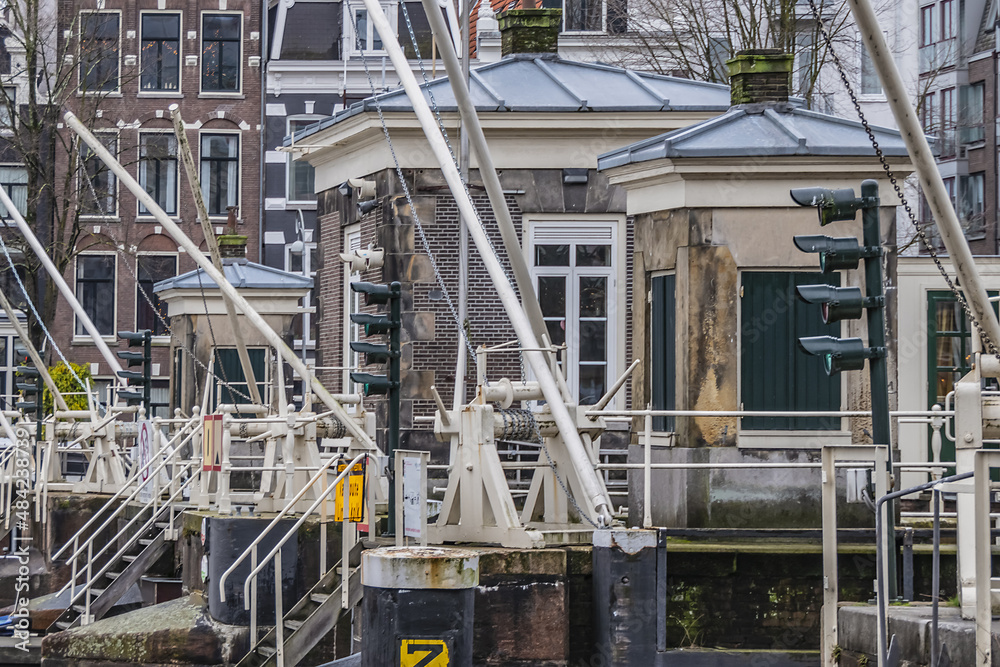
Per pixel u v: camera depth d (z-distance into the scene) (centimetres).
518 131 4750
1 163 9738
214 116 9981
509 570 3078
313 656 3575
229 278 6625
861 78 7825
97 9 9331
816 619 3133
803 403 3512
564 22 7581
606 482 4506
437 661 2208
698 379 3497
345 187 5162
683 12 7325
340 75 9919
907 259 4172
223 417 4072
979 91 8681
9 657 4631
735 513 3472
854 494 3438
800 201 2745
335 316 5272
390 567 2209
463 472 3281
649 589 3048
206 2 9981
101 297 9881
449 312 4759
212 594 3978
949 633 2078
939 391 4166
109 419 5753
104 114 9812
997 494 3391
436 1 3111
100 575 4728
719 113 4716
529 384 3391
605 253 4784
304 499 4069
